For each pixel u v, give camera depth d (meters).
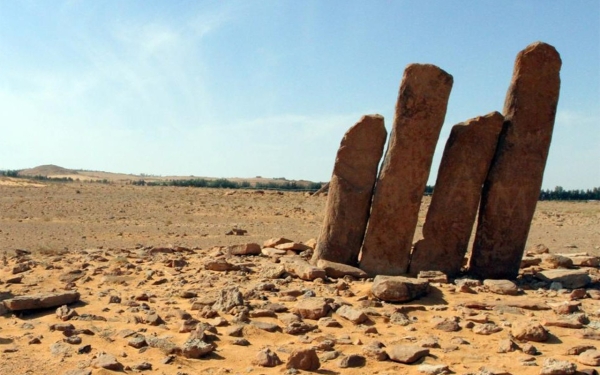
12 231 20.86
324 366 7.09
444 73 11.91
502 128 12.27
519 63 12.12
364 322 8.71
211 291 10.54
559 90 12.13
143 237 20.39
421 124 11.91
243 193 43.94
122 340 7.96
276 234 22.12
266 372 6.87
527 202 12.05
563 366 6.58
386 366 7.09
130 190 45.66
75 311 9.17
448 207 12.11
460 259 12.16
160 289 10.98
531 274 12.52
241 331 8.16
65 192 40.22
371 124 12.44
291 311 9.19
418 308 9.41
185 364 7.12
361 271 11.70
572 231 25.33
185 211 30.00
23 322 8.85
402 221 12.01
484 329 8.23
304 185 85.69
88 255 14.80
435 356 7.33
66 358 7.28
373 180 12.46
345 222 12.29
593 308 9.62
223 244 19.03
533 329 7.92
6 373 6.78
